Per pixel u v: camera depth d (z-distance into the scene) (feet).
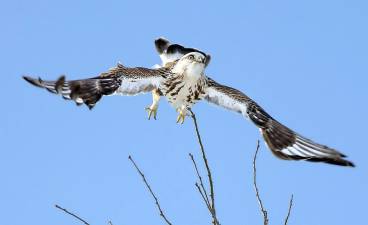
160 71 45.57
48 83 35.01
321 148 33.99
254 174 39.14
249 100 44.29
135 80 42.96
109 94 38.55
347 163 32.86
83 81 37.11
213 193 38.91
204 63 46.39
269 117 40.86
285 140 36.24
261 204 38.60
